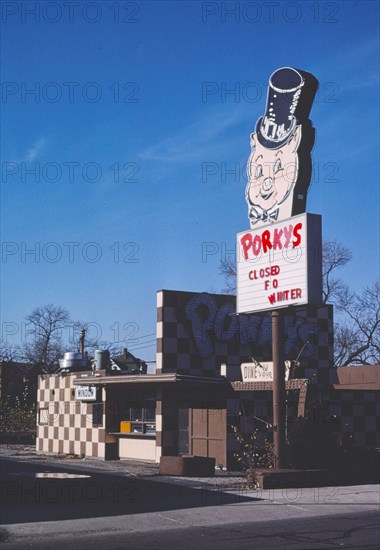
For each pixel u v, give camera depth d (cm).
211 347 2844
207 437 2636
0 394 5738
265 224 2223
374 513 1652
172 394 2744
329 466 2206
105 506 1662
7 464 2719
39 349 6988
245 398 2602
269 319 2969
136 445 2870
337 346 5109
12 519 1488
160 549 1209
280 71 2245
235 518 1559
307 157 2172
